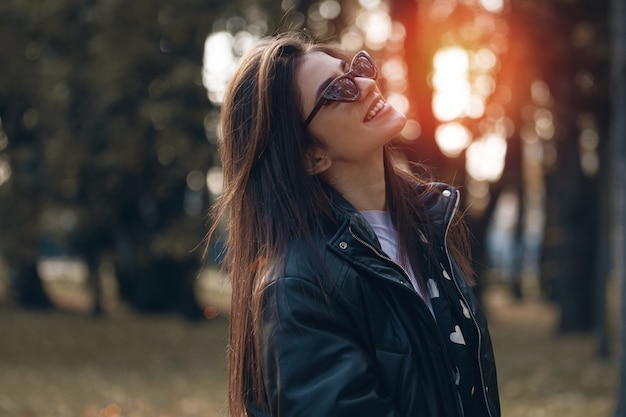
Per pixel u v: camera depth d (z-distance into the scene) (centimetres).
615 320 1952
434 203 195
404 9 1616
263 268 168
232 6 1488
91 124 1545
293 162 174
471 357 179
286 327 158
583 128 1916
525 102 1798
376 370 161
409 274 182
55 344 1602
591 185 1995
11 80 1434
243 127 180
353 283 162
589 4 1379
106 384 1105
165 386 1140
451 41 1700
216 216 191
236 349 177
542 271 2981
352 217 167
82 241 1714
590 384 1213
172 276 2233
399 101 1677
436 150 1656
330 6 1648
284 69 177
